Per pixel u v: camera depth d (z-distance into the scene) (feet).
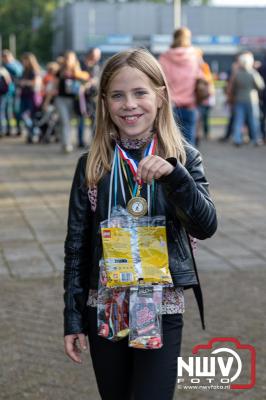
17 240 22.95
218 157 44.80
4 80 57.31
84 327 8.98
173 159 8.14
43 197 30.48
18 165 40.50
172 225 8.68
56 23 245.45
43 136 52.90
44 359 13.93
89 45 202.28
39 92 52.44
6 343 14.61
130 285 8.51
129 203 8.55
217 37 212.43
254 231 24.18
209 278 18.81
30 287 18.16
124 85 8.73
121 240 8.55
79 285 8.99
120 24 207.62
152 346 8.48
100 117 9.05
